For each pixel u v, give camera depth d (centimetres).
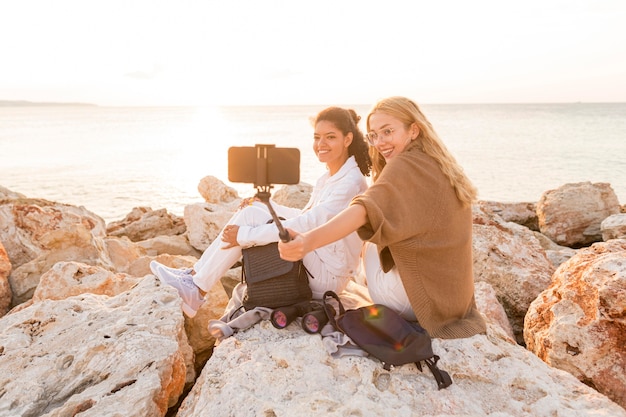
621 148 4238
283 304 307
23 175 3056
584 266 393
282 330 299
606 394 331
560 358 350
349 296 339
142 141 6512
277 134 8056
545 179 2609
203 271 335
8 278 594
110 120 16012
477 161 3459
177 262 576
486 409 243
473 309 316
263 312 303
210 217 830
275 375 252
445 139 5716
